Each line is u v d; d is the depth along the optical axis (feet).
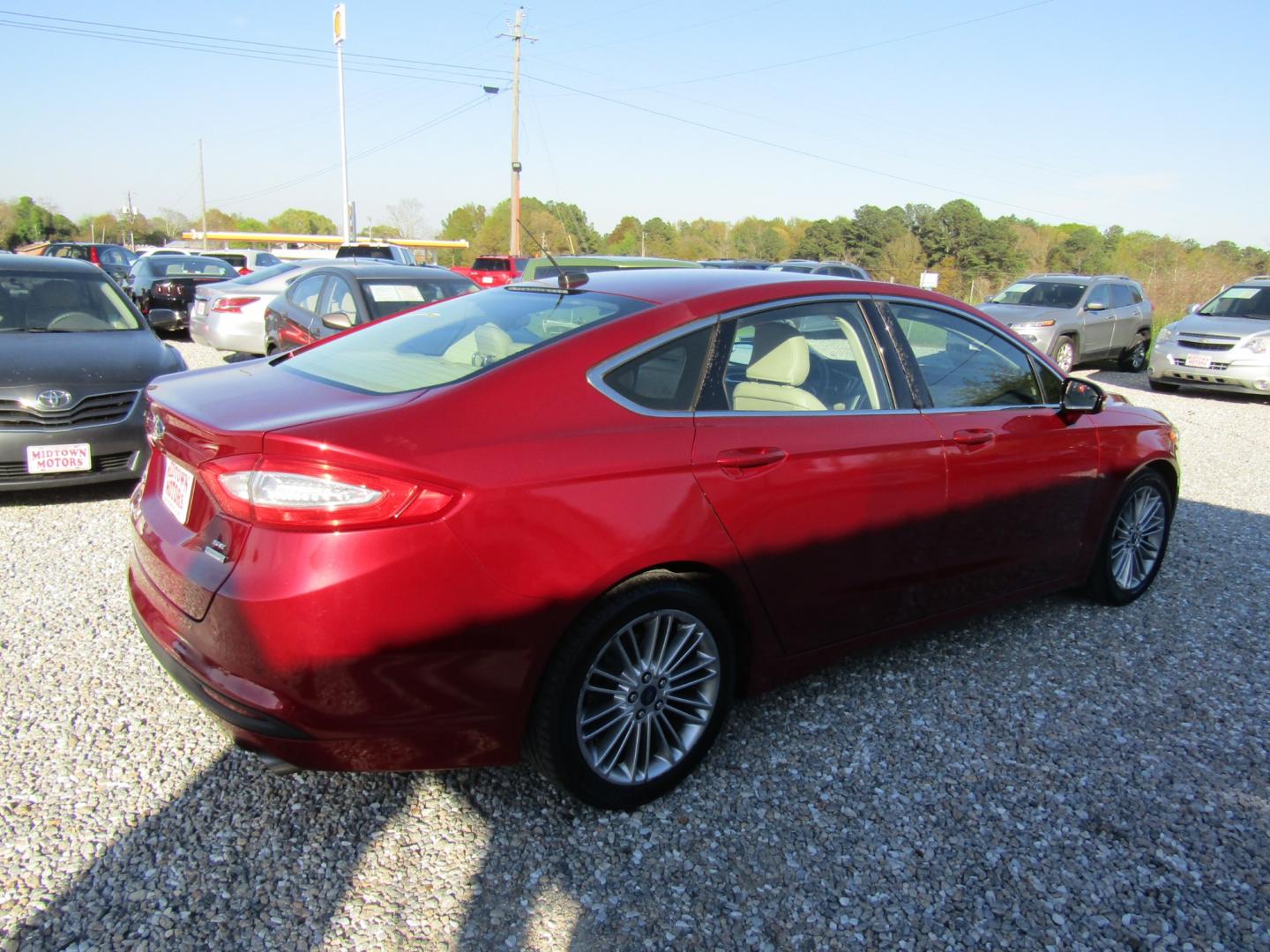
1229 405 39.27
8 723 9.78
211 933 7.04
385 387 8.44
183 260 58.34
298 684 7.01
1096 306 46.93
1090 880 8.04
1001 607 12.25
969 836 8.57
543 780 9.21
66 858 7.78
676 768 9.00
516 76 119.44
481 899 7.52
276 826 8.34
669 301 9.32
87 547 15.40
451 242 207.41
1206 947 7.31
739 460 8.79
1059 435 12.34
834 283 10.60
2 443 16.60
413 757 7.61
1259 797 9.36
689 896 7.65
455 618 7.31
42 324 20.04
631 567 8.05
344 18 108.37
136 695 10.50
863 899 7.70
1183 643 13.05
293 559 6.93
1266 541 18.10
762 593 9.28
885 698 11.10
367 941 7.02
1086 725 10.65
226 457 7.34
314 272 29.09
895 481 10.22
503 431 7.67
